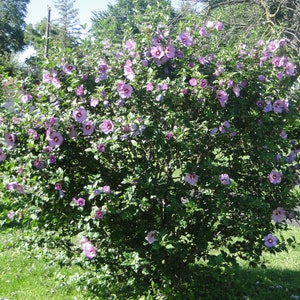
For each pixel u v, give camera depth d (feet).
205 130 9.20
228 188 9.21
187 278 10.40
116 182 9.55
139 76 9.17
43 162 9.12
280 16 29.81
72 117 9.14
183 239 9.93
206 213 9.41
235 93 9.39
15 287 10.78
